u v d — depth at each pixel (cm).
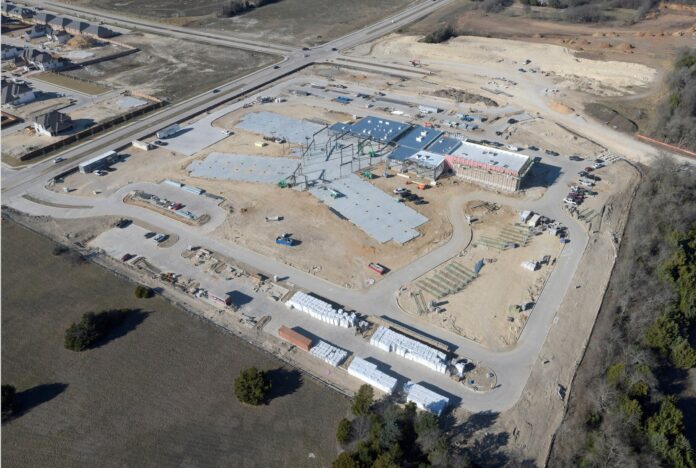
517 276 9556
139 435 7144
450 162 12556
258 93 17838
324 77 18988
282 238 10669
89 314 8731
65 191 12662
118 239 10975
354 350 8288
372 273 9819
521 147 13750
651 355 7800
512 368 7862
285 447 6944
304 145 14212
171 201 12125
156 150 14412
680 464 6269
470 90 17262
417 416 6944
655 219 10469
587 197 11675
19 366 8188
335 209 11594
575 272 9600
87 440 7100
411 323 8712
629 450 6359
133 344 8512
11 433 7206
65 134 15188
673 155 12975
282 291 9481
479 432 6988
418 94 17162
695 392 7488
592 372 7675
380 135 14012
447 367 7838
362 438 6800
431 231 10831
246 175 13025
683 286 8681
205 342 8512
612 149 13588
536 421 7112
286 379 7856
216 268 10056
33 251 10688
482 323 8638
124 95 17875
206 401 7562
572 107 15775
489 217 11156
